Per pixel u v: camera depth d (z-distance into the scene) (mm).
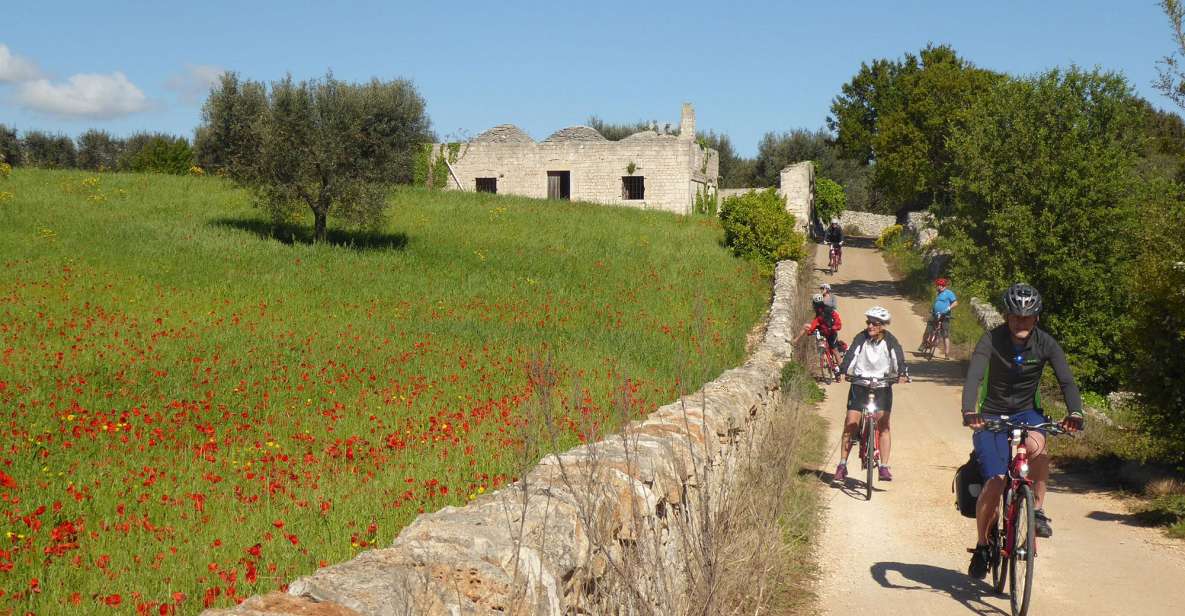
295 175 26688
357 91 27391
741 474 6953
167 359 14016
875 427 9914
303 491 8180
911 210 59688
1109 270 19828
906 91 46188
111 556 6344
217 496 7988
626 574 3848
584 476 4254
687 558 4430
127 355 13906
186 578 5914
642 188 48094
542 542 3637
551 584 3533
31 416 10336
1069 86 20953
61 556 6242
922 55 55438
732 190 55219
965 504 6547
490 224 34250
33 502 7496
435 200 39312
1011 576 5914
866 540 7820
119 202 31547
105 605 5367
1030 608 6066
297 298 20562
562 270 27391
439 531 3676
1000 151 21000
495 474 8625
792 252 33344
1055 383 18891
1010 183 20938
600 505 4016
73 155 68812
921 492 9820
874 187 56094
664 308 23438
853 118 57719
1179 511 8516
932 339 23375
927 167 44781
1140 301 10289
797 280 29906
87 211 29047
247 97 27047
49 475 8367
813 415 14391
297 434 10422
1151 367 9969
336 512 7512
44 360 13164
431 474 8750
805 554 7121
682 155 47281
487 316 20609
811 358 18234
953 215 22578
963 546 7684
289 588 3176
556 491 4289
